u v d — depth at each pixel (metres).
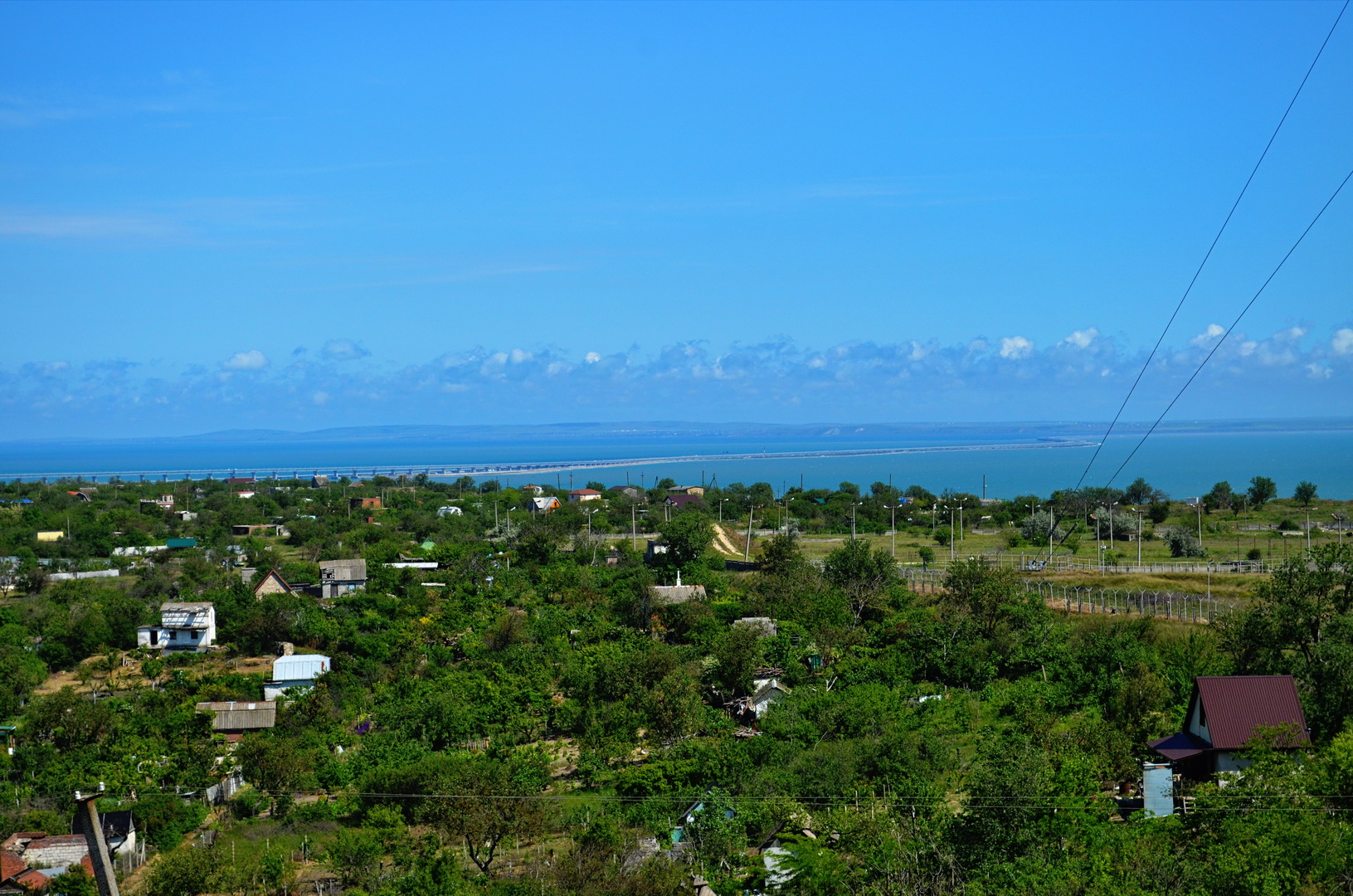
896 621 84.62
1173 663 66.31
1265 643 59.62
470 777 49.34
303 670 76.19
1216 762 44.00
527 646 81.81
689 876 40.09
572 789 53.84
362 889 42.44
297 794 55.94
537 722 65.62
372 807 50.84
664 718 61.06
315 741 62.53
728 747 53.78
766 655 76.50
